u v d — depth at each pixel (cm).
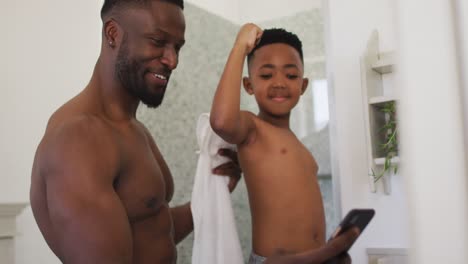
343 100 154
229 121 99
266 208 110
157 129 195
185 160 207
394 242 143
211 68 227
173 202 199
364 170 149
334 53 156
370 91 140
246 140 113
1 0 193
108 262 74
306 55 231
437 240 27
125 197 89
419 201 28
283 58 118
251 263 111
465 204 27
